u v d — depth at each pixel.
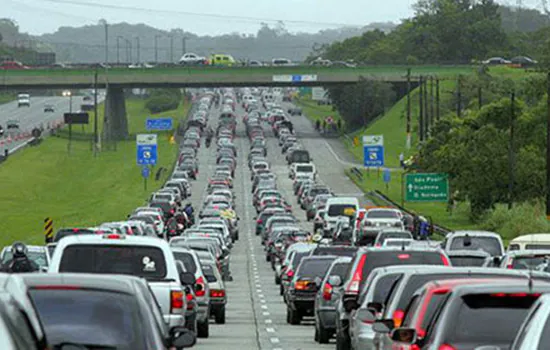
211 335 59.12
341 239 133.75
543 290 24.12
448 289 26.95
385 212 125.56
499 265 66.19
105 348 22.09
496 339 23.78
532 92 194.12
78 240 38.22
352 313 41.00
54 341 21.98
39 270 58.50
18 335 17.78
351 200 151.00
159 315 24.72
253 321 69.31
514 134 163.50
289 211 191.88
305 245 90.56
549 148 123.19
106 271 38.03
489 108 165.38
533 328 20.36
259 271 122.94
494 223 149.62
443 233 145.75
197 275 56.38
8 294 19.05
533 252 62.84
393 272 38.94
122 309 22.66
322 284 55.53
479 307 24.16
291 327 64.75
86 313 22.52
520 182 160.62
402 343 26.73
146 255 38.25
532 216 142.75
